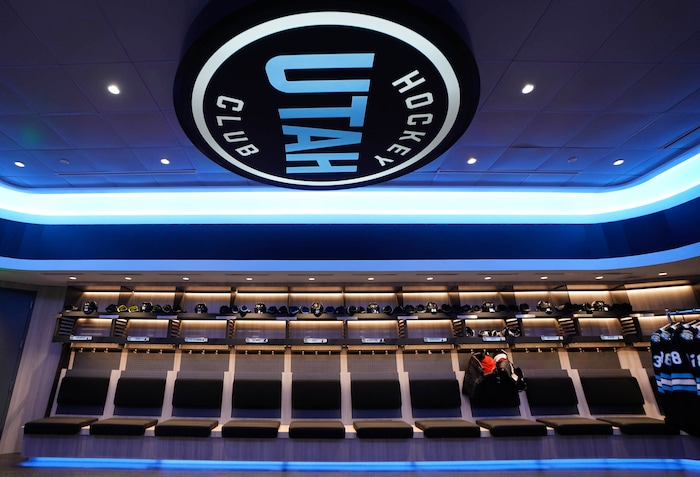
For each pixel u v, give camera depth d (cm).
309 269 513
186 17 249
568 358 570
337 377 537
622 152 439
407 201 561
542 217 548
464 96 228
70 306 562
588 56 293
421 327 593
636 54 292
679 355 447
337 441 441
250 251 521
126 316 539
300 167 314
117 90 321
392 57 208
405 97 235
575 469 433
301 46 200
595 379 533
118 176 483
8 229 505
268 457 435
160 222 534
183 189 520
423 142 279
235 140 273
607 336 548
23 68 294
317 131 267
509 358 569
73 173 473
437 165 468
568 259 525
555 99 344
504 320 597
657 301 591
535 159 454
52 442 443
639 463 454
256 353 560
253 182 508
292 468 432
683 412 435
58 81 310
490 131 395
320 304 562
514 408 516
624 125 386
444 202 561
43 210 541
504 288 599
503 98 341
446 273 531
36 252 511
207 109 240
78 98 331
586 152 439
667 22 263
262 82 223
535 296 615
